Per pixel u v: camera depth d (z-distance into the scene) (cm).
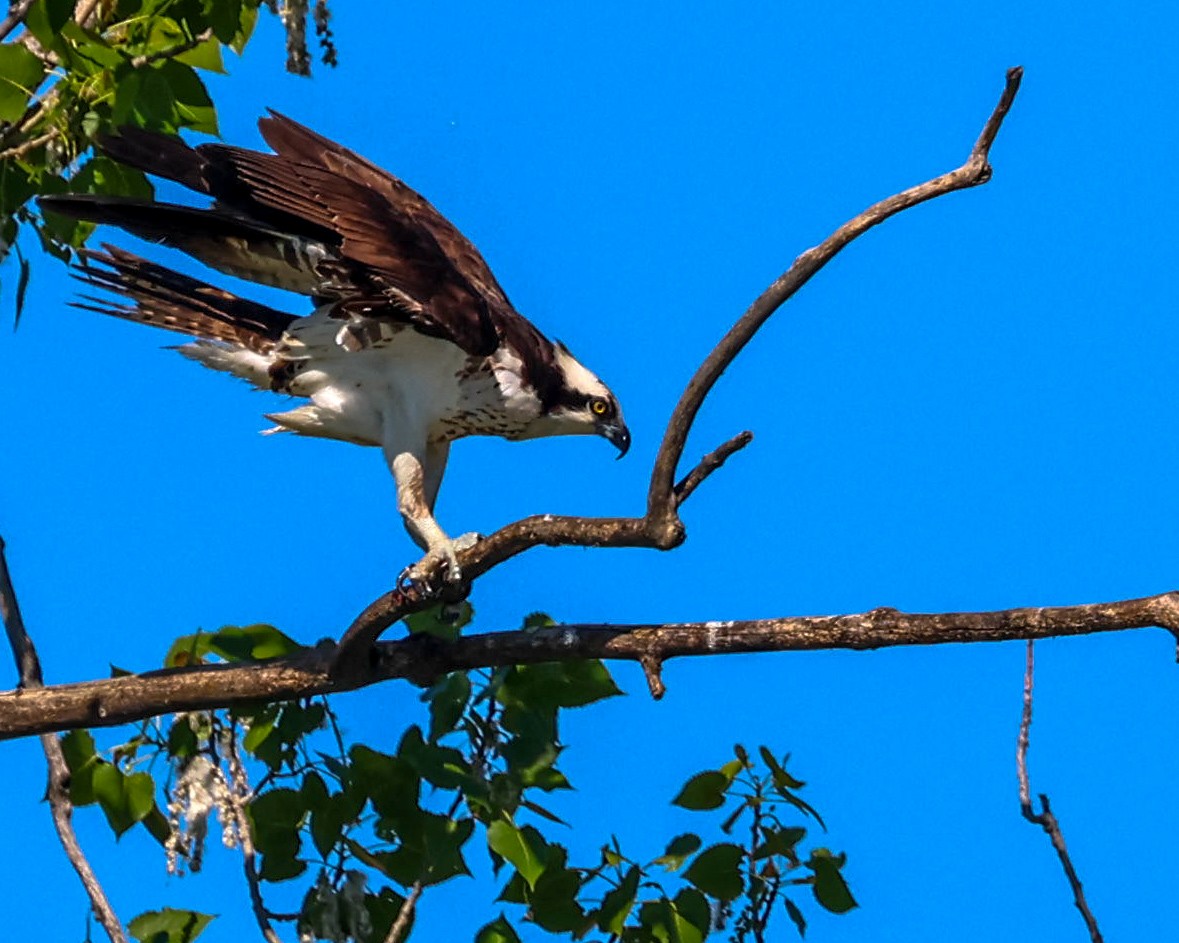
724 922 1009
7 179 1166
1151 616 848
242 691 1052
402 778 1032
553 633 1025
